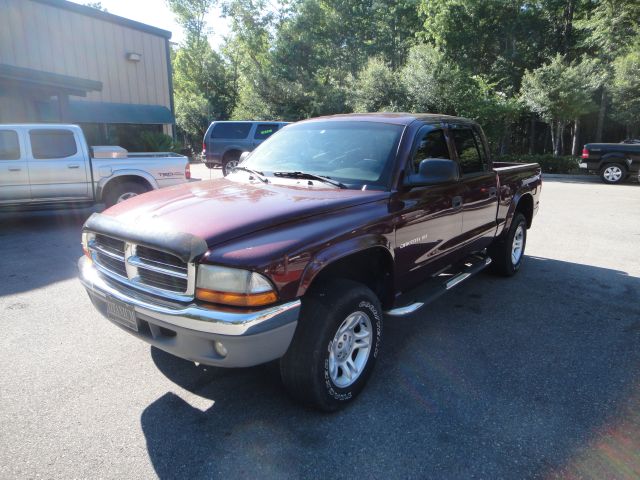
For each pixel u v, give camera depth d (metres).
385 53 32.28
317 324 2.70
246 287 2.38
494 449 2.61
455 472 2.43
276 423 2.82
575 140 24.91
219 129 17.05
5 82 11.88
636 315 4.61
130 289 2.79
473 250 4.72
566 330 4.24
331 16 33.22
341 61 33.56
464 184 4.25
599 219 9.75
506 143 27.12
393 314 3.47
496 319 4.48
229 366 2.48
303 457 2.52
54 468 2.41
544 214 10.33
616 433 2.76
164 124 18.83
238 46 41.81
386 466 2.47
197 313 2.42
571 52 25.58
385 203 3.26
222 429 2.75
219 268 2.40
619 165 16.33
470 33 25.97
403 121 3.83
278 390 3.18
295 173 3.61
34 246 7.05
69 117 13.49
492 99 21.70
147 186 9.04
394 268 3.38
